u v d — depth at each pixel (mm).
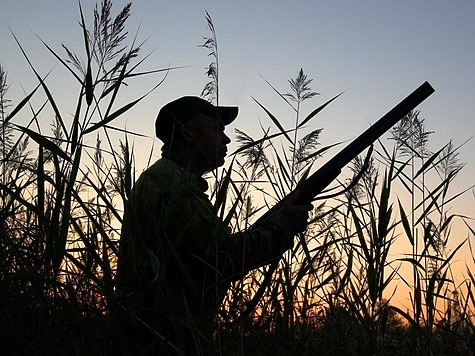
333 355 3295
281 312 3223
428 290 3316
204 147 3398
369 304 3299
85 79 2723
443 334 3586
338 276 3484
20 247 2521
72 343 2461
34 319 2578
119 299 2492
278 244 3121
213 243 2760
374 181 3545
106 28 2795
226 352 2793
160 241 2623
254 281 3416
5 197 2949
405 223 3361
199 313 2758
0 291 2418
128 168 2723
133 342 2660
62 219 2506
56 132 3160
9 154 2963
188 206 2863
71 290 2443
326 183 3287
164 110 3479
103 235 2516
